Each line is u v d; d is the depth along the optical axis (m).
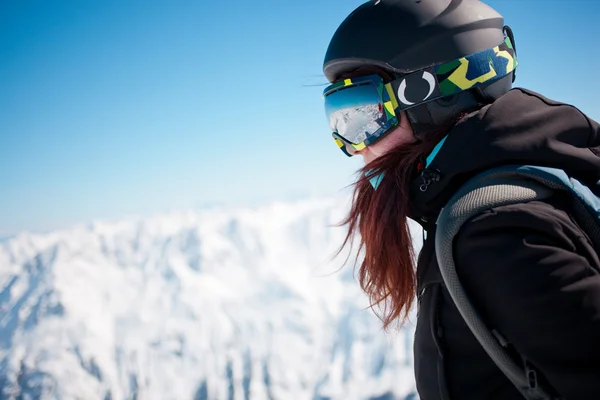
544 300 0.73
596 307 0.72
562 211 0.81
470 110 1.01
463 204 0.84
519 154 0.86
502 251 0.77
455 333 0.92
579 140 0.91
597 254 0.81
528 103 0.94
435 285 0.96
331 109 1.15
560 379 0.74
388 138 1.08
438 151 0.95
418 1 1.03
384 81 1.06
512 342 0.79
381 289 1.15
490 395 0.90
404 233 1.02
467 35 1.00
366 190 1.13
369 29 1.06
